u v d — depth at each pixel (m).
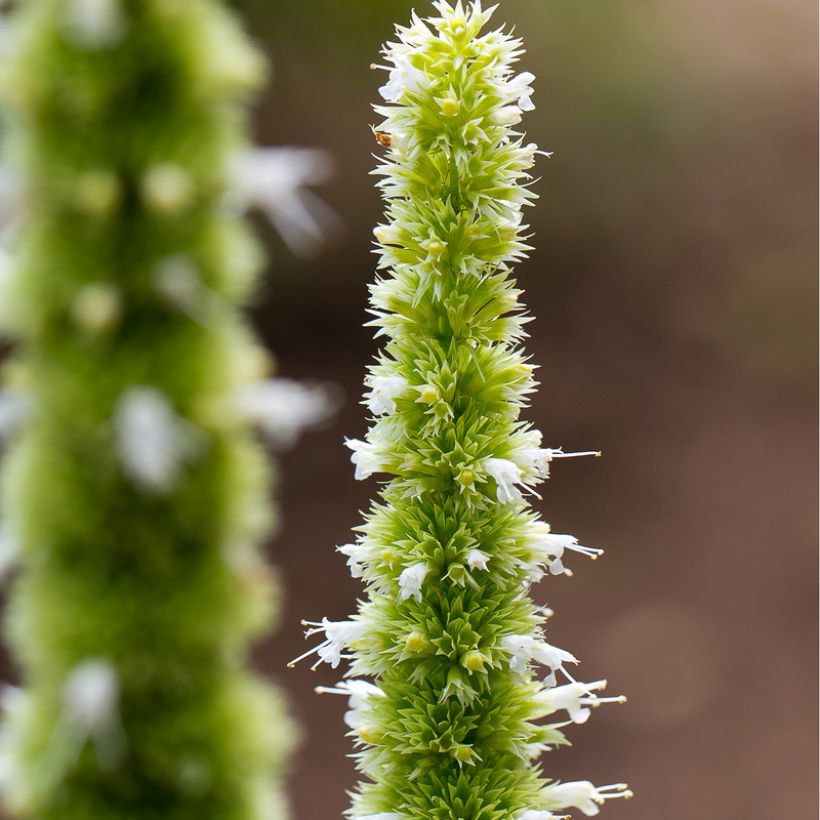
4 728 0.34
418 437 0.38
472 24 0.38
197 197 0.33
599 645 1.06
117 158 0.33
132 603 0.34
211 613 0.34
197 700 0.34
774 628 1.08
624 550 1.19
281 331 1.35
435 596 0.38
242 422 0.34
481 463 0.38
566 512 1.24
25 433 0.34
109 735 0.34
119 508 0.33
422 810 0.38
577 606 1.11
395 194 0.38
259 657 0.99
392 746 0.38
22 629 0.34
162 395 0.33
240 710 0.34
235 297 0.34
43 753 0.34
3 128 0.33
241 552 0.34
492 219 0.38
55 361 0.33
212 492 0.33
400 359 0.38
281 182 0.34
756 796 0.92
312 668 0.38
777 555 1.18
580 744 0.97
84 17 0.33
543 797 0.39
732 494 1.26
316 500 1.19
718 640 1.07
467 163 0.38
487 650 0.38
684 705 1.00
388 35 1.36
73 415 0.33
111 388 0.33
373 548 0.38
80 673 0.33
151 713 0.34
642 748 0.96
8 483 0.34
